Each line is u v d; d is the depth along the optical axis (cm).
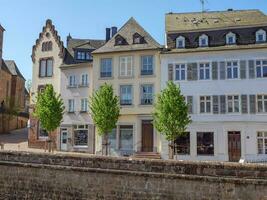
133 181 2089
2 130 5878
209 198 1936
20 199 2350
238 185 1903
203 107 3972
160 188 2031
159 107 3531
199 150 3925
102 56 4412
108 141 4262
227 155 3866
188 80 4025
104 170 2161
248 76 3909
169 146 3672
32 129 4738
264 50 3906
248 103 3881
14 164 2405
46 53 4903
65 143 4572
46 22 4956
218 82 3959
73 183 2228
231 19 4359
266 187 1861
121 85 4306
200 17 4494
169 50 4138
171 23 4453
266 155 3797
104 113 3772
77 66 4606
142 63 4278
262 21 4216
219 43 4091
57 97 4150
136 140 4175
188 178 1986
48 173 2306
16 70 6850
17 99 6750
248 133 3856
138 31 4466
